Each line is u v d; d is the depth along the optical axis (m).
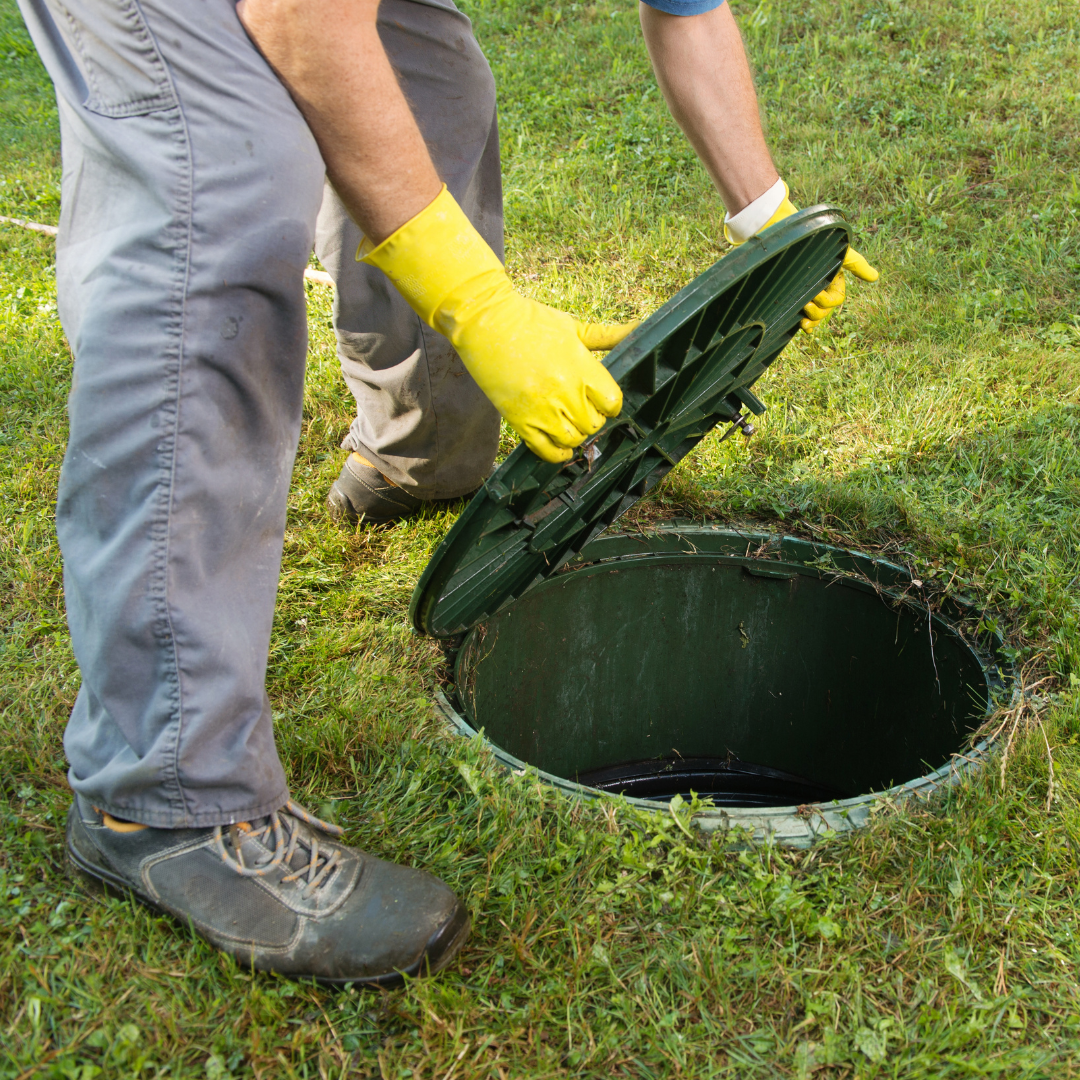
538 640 2.74
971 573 2.52
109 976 1.46
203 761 1.41
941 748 2.56
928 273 3.93
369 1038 1.41
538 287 4.04
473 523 1.60
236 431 1.42
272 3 1.28
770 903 1.62
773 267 1.69
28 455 3.02
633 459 2.00
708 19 1.95
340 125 1.36
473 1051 1.40
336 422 3.16
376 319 2.31
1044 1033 1.45
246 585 1.48
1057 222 4.24
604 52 6.49
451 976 1.49
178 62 1.28
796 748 3.09
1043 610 2.32
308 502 2.80
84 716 1.51
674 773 3.21
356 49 1.31
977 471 2.92
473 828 1.76
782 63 5.99
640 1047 1.42
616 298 3.98
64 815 1.75
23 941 1.52
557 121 5.68
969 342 3.50
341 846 1.55
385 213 1.42
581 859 1.70
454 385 2.44
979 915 1.59
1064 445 2.96
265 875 1.47
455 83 2.15
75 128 1.41
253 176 1.32
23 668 2.15
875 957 1.55
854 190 4.63
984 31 6.07
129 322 1.33
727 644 2.96
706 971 1.51
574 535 2.24
